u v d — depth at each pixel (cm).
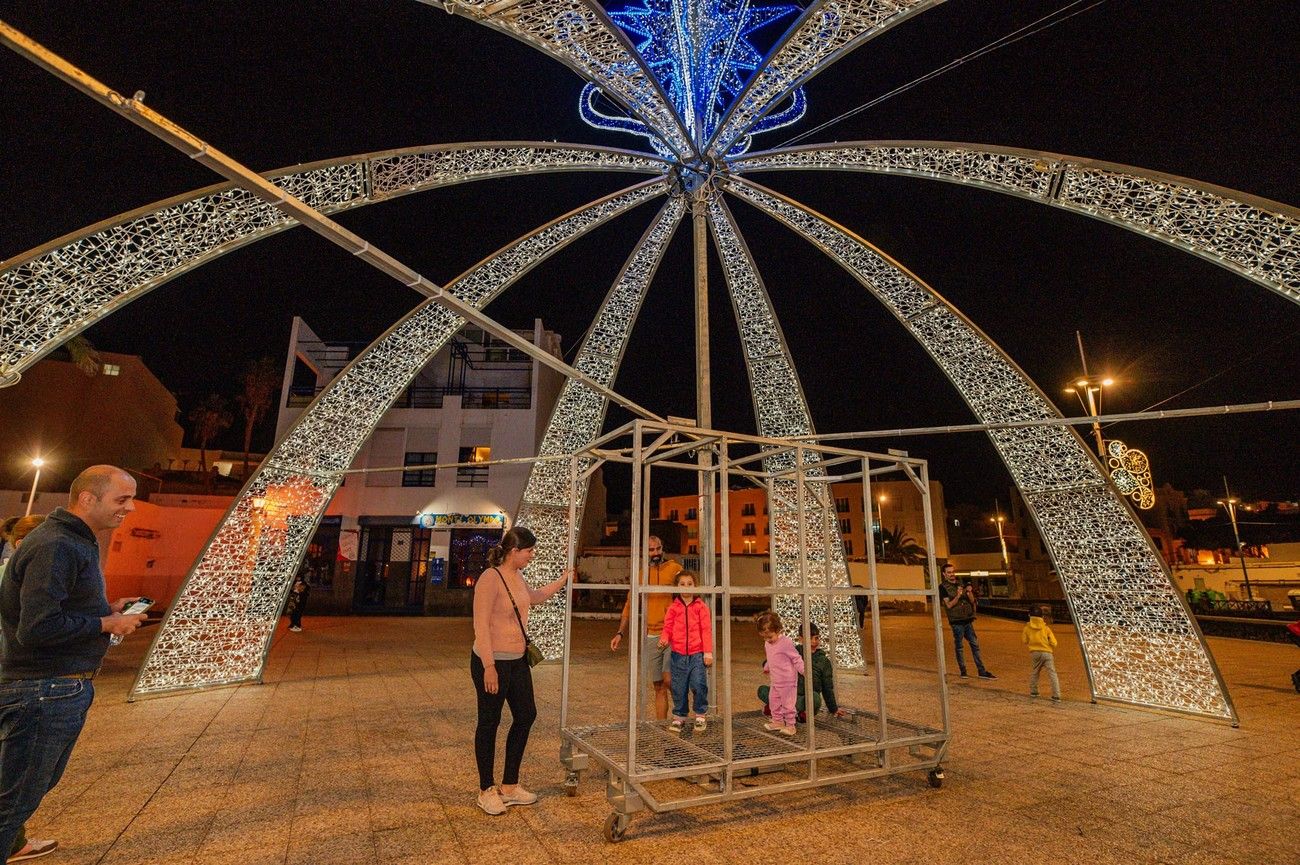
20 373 525
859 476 605
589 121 923
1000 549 5756
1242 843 372
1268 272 577
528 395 2734
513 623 437
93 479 299
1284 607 3097
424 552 2544
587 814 411
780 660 523
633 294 1048
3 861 262
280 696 767
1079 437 793
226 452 3862
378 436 2595
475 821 395
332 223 313
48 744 271
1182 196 598
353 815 400
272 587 862
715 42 873
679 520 6384
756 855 351
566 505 1093
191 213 574
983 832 385
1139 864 345
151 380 2819
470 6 427
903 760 530
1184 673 705
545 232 896
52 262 534
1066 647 1433
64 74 224
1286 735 624
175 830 374
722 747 464
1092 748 574
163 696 757
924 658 1249
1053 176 661
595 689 838
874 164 781
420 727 619
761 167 880
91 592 289
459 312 402
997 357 840
